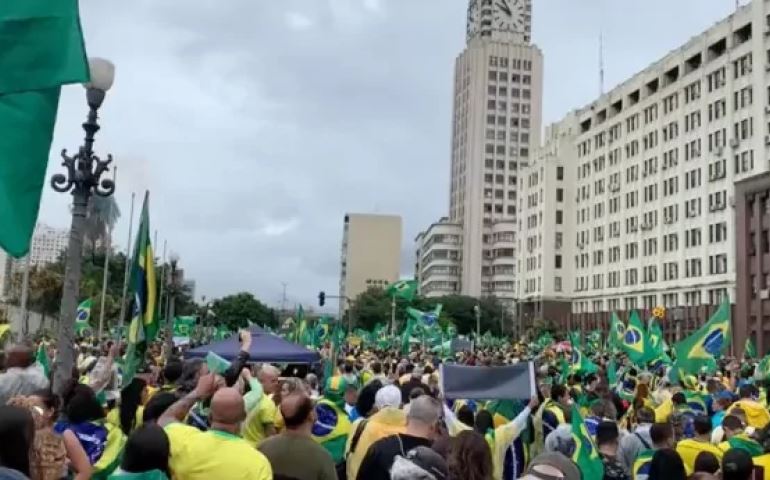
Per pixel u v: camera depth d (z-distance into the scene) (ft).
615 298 328.29
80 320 108.37
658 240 297.74
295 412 19.62
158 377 40.04
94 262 106.32
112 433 21.34
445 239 568.00
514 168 561.02
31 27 19.20
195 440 17.26
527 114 567.18
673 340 278.46
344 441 28.40
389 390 25.67
